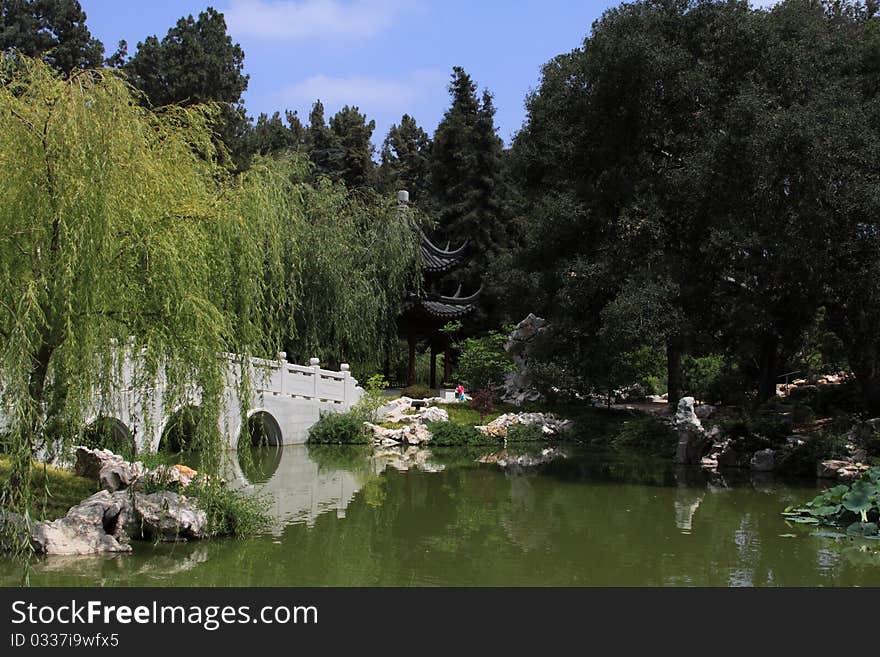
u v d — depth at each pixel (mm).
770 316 18422
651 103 17062
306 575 8789
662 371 31047
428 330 32781
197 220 9234
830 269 16125
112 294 8461
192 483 10133
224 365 9438
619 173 19406
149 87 32781
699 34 17156
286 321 23531
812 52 16359
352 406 23969
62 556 9055
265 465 18375
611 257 19734
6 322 8086
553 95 20969
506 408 27828
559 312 25078
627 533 11258
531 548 10297
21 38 30453
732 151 14836
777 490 15312
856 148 14945
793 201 14938
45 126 7980
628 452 22484
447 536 10992
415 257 28875
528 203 32312
